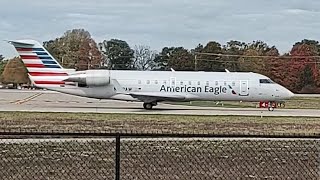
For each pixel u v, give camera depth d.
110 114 43.78
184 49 153.25
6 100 69.19
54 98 76.75
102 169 15.35
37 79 55.00
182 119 39.75
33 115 41.06
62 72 54.97
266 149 19.58
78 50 154.38
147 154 17.95
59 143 19.88
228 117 43.03
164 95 53.44
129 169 15.30
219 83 53.97
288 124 37.09
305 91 134.12
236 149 19.47
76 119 37.88
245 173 15.07
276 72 138.25
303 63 136.00
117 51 159.12
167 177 14.25
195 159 17.23
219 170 15.45
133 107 56.41
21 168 15.34
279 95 54.66
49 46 155.00
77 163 16.22
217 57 152.12
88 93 54.56
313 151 19.20
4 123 33.84
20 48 54.94
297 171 15.46
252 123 37.38
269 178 14.35
